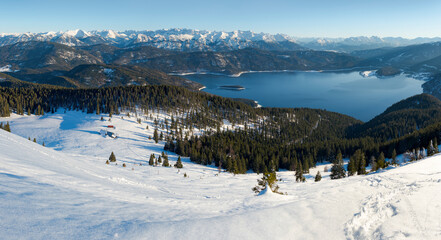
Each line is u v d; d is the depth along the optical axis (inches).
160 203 687.1
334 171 3024.1
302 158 5221.5
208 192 1581.0
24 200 419.8
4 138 1186.0
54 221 372.2
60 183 621.6
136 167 3469.5
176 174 3147.1
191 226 445.1
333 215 577.6
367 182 992.2
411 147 4958.2
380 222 567.8
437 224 556.4
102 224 402.3
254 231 462.3
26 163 748.6
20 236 305.1
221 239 415.8
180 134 7691.9
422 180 970.1
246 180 2760.8
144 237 379.2
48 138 6545.3
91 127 7490.2
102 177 1157.7
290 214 560.7
